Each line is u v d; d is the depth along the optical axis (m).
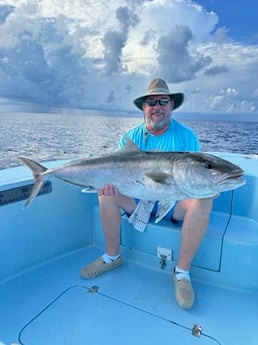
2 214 2.08
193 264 2.15
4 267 2.14
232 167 1.58
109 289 2.04
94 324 1.70
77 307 1.84
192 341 1.57
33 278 2.18
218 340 1.58
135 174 1.79
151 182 1.73
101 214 2.15
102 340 1.58
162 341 1.57
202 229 1.87
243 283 2.03
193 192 1.65
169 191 1.70
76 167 1.95
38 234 2.32
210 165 1.58
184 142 2.23
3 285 2.08
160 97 2.17
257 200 2.38
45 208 2.34
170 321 1.72
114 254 2.24
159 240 2.24
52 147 12.21
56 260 2.44
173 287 2.06
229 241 2.01
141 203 2.19
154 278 2.17
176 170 1.65
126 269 2.29
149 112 2.21
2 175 2.28
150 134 2.32
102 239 2.64
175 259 2.20
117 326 1.68
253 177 2.39
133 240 2.37
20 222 2.19
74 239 2.58
